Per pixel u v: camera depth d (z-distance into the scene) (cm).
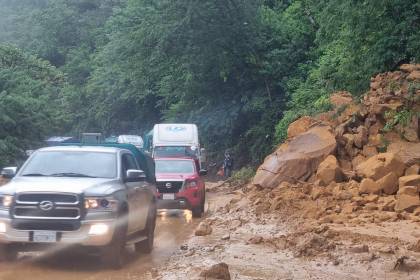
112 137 5469
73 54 7788
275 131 3634
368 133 2083
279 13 4341
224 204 2420
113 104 6156
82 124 6625
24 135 3275
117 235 1112
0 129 3152
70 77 7400
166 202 2077
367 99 2214
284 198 1822
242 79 4134
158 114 5956
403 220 1502
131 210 1198
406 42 2491
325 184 1880
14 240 1077
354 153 2030
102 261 1121
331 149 2023
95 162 1238
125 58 4638
